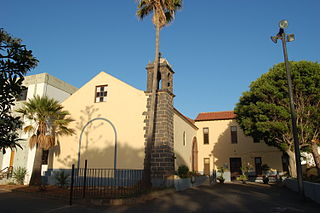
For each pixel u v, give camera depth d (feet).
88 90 69.56
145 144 60.95
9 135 15.37
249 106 74.02
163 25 60.18
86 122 67.41
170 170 60.13
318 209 35.40
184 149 79.82
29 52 15.62
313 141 66.80
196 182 71.97
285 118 68.08
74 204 39.75
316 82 65.51
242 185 75.25
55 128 69.26
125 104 65.21
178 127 74.49
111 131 64.69
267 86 69.62
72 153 66.44
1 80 14.92
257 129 71.00
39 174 61.21
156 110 62.39
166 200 44.27
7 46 15.25
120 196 42.55
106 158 63.31
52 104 64.03
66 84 83.97
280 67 70.85
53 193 47.73
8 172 69.67
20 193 50.03
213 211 34.78
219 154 110.01
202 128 114.42
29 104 62.75
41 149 62.54
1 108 15.15
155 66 57.31
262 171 103.86
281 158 102.63
